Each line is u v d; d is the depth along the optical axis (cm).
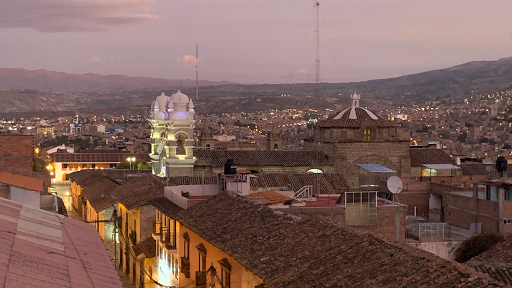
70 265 1741
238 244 2548
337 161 8100
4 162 4172
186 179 5609
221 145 14500
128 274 5756
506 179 6028
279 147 10556
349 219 3912
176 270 3897
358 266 1898
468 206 5794
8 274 1450
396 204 4197
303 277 1972
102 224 6481
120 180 8031
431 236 4919
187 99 7650
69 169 14512
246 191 4331
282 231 2509
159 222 4512
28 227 2059
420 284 1656
